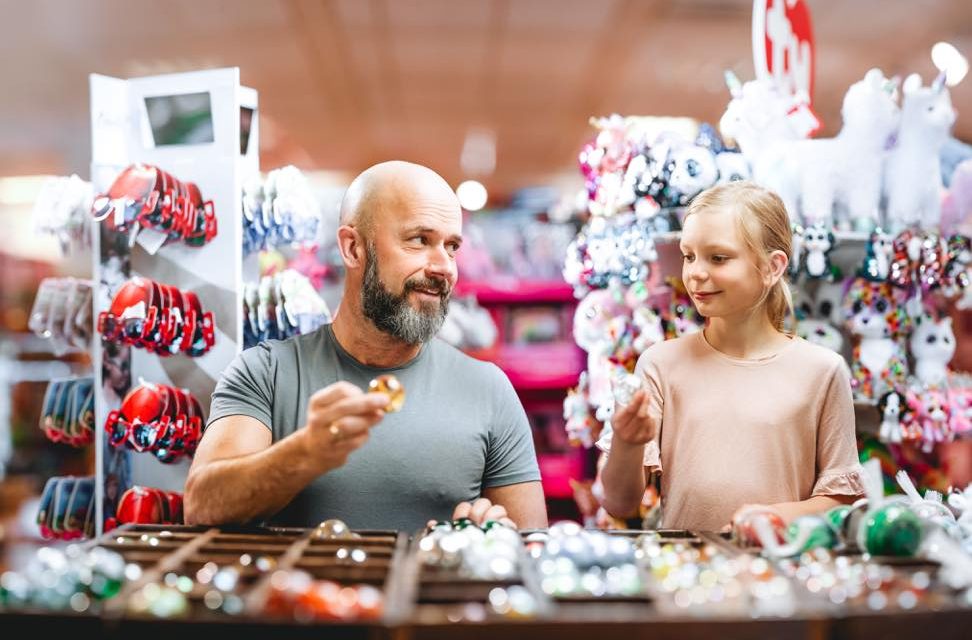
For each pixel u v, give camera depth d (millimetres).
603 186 2846
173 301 2424
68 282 2684
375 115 8891
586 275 2834
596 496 2855
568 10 6074
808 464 2055
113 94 2604
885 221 2920
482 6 6004
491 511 1836
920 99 2799
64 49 6754
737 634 1112
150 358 2604
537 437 4699
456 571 1372
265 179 2668
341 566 1369
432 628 1095
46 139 8906
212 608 1154
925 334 3027
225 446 1992
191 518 1870
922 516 1572
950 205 3004
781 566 1386
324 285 4895
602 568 1401
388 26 6379
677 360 2145
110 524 2555
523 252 5625
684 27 6359
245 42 6695
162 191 2385
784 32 2980
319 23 6320
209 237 2551
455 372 2178
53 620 1123
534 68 7355
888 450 3000
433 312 2078
